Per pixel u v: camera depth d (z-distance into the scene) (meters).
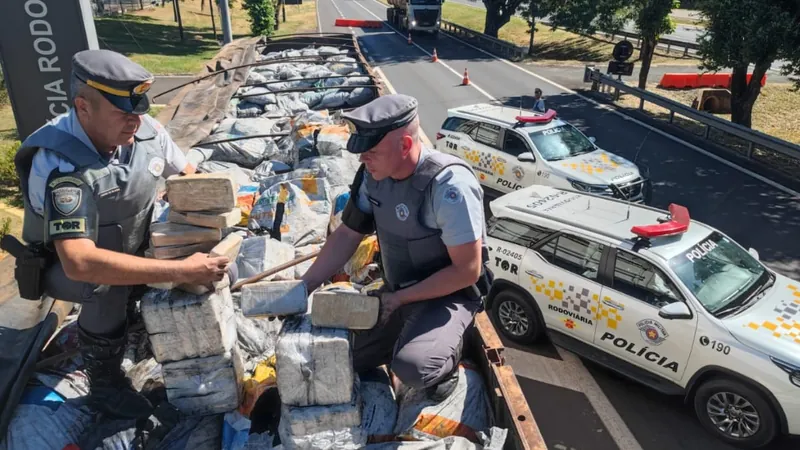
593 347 5.95
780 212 10.34
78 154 2.25
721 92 18.78
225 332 2.58
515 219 6.61
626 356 5.68
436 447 2.46
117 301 2.53
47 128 2.29
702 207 10.56
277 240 4.43
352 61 11.01
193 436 2.58
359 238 2.88
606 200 6.77
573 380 6.06
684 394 5.36
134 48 30.72
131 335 3.25
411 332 2.62
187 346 2.52
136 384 2.95
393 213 2.60
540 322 6.36
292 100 9.04
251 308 2.45
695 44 27.53
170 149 2.80
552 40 31.98
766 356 4.77
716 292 5.31
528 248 6.38
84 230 2.21
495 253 6.65
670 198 10.97
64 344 3.17
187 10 48.75
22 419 2.57
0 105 17.97
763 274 5.68
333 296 2.34
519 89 21.23
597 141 14.57
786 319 5.08
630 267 5.64
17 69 6.13
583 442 5.22
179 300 2.44
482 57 28.72
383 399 2.77
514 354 6.50
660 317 5.32
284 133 7.04
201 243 2.51
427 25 34.44
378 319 2.44
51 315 3.17
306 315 2.49
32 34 6.02
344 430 2.40
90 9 6.21
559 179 9.24
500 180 10.16
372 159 2.44
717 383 5.05
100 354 2.61
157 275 2.28
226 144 6.67
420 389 2.71
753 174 12.21
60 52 6.12
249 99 8.95
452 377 2.72
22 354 2.79
